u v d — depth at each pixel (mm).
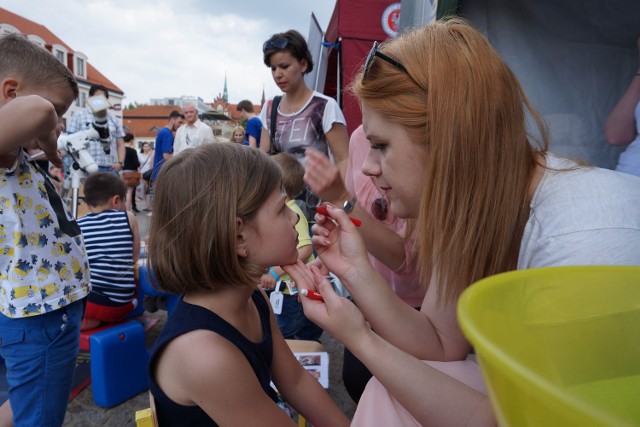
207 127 6355
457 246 904
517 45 2189
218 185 996
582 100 2158
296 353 1946
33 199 1615
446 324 1037
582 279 401
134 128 58406
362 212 1483
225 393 935
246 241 1036
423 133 899
